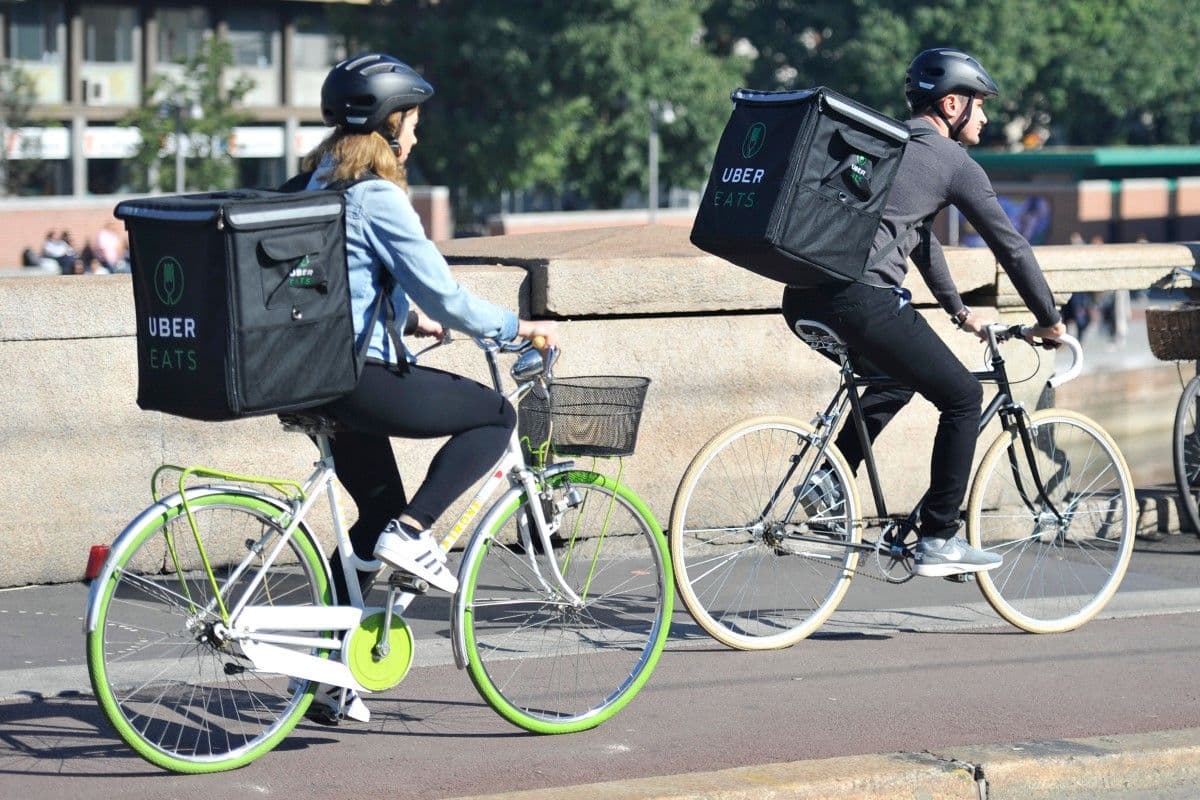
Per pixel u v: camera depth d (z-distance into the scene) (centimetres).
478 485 1062
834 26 8256
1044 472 975
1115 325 5372
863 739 764
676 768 721
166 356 637
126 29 8144
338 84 682
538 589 774
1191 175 8362
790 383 1155
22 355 973
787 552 915
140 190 7031
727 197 834
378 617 717
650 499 1122
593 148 7881
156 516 665
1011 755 729
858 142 821
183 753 696
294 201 631
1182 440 1195
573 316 1088
